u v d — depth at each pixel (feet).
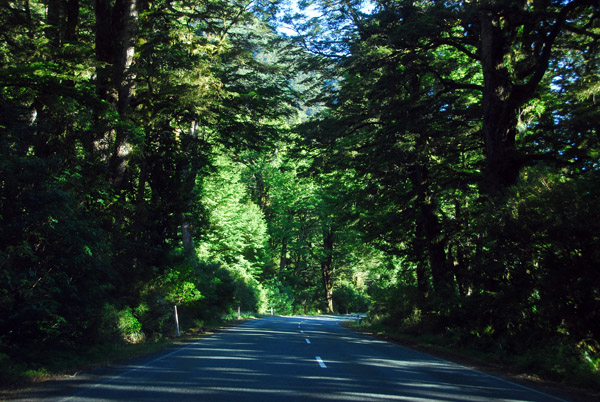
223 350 45.55
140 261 61.77
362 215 93.15
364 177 84.74
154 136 72.23
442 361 44.62
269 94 79.41
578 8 51.47
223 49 72.79
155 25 73.10
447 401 24.34
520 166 55.57
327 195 115.85
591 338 39.34
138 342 52.90
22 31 57.98
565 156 54.24
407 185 88.58
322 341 59.16
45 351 33.88
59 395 23.58
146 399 22.74
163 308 63.26
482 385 30.78
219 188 148.77
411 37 59.26
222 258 162.91
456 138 67.41
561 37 57.36
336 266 229.25
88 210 48.08
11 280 29.60
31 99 45.73
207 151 82.12
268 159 195.72
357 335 79.20
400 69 69.21
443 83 65.31
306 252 227.40
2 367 27.94
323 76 77.97
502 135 56.34
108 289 47.47
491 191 55.26
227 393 24.29
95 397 23.12
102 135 54.39
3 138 35.88
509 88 57.11
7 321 31.27
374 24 62.64
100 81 59.88
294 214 215.72
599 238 37.93
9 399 22.59
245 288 153.28
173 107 70.49
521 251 43.86
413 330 77.25
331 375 30.96
